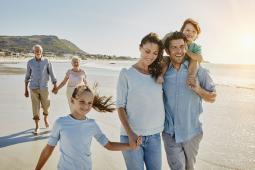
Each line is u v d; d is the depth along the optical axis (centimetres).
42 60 767
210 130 807
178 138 376
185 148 385
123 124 353
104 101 386
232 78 4012
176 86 374
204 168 532
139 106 355
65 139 324
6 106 1080
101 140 344
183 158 389
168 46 373
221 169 528
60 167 329
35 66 757
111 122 872
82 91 326
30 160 568
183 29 409
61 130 325
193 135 382
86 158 331
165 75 377
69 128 324
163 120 371
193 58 373
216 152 619
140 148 362
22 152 610
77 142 324
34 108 754
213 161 566
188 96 375
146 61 355
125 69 361
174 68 377
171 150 386
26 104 1127
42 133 748
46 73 773
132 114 358
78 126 327
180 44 364
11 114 950
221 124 884
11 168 529
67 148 324
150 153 366
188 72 367
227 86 2398
